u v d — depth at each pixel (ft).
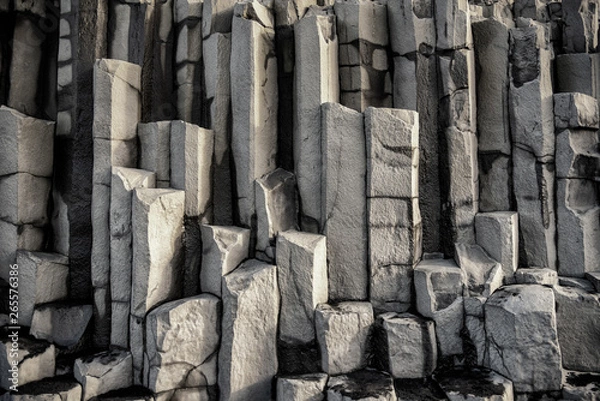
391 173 10.02
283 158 11.20
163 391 8.80
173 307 8.93
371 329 9.37
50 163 10.80
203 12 11.53
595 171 10.98
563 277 10.55
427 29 11.05
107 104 10.15
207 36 11.34
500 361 8.91
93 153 10.29
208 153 10.64
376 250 10.00
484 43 11.35
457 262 10.18
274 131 11.10
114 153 10.16
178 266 9.85
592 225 10.71
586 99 10.97
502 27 11.19
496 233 10.23
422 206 10.97
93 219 10.05
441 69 10.91
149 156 10.44
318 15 10.86
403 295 10.02
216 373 9.20
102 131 10.15
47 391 8.43
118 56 11.10
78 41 10.67
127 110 10.45
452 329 9.38
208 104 11.23
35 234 10.53
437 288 9.59
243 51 10.69
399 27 11.27
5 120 10.20
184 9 11.68
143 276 9.21
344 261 10.12
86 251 10.46
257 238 10.25
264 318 9.25
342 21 11.34
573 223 10.64
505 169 11.11
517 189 10.98
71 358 9.50
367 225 10.07
